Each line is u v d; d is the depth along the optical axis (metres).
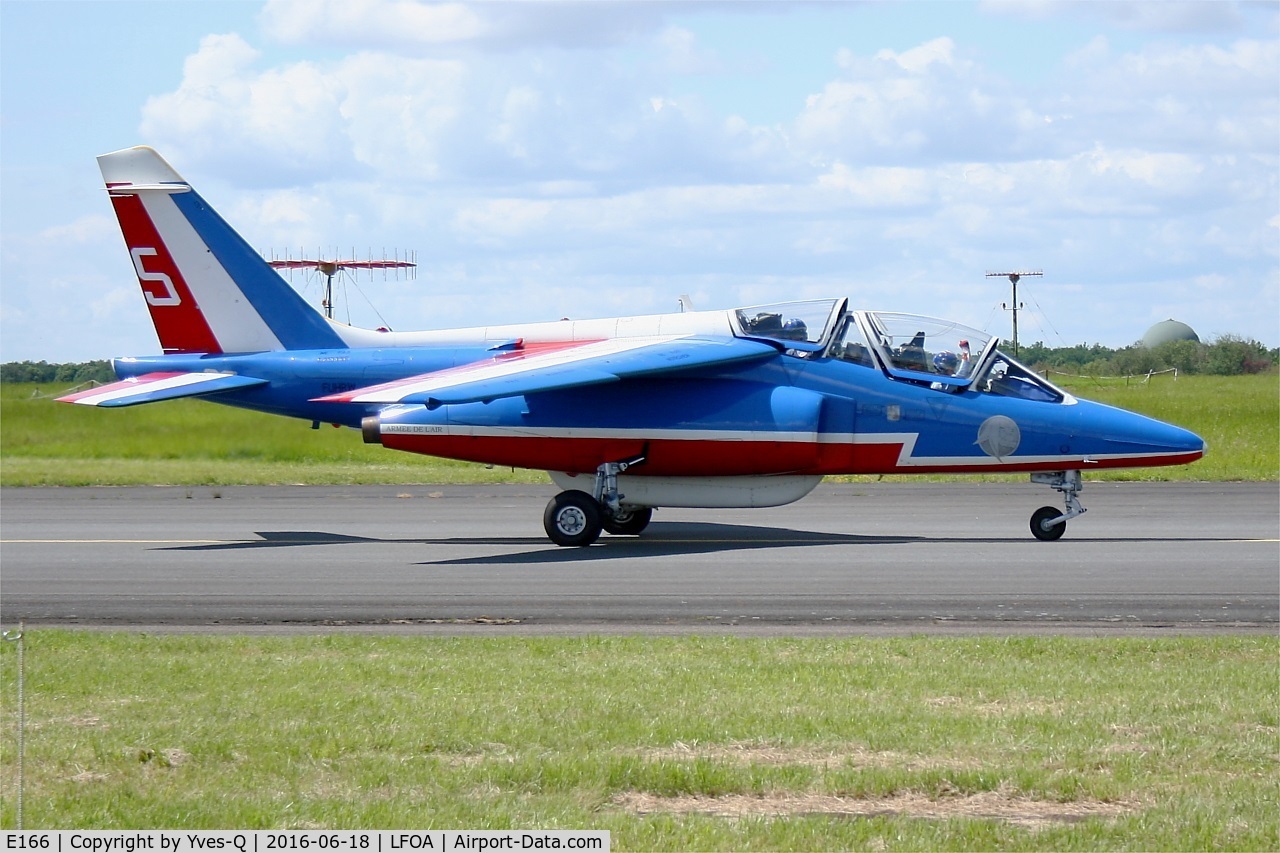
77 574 42.91
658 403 51.19
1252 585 37.78
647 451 51.25
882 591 37.53
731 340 52.12
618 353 50.97
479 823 16.84
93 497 71.12
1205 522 55.03
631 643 29.34
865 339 51.38
